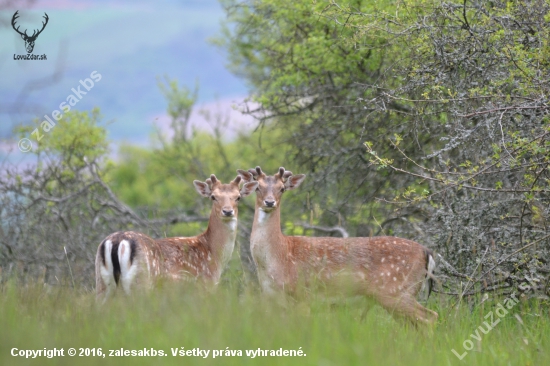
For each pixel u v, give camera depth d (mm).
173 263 31031
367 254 30641
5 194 48062
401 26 35188
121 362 19250
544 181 30422
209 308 23281
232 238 33719
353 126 46594
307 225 44719
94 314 23281
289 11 47281
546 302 28859
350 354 20203
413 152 43000
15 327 21859
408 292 30344
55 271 43500
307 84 50094
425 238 35844
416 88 34188
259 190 31141
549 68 29391
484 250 30984
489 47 31938
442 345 24016
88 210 50156
